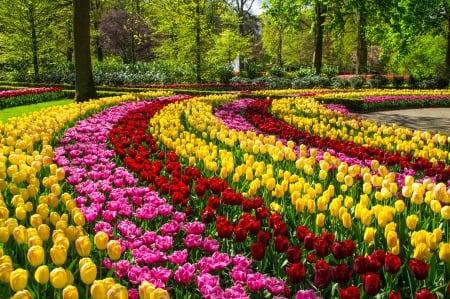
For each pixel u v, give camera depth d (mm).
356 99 20203
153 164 5402
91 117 10648
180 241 3803
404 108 21938
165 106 12523
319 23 37469
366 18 39750
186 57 35656
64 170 5219
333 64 66438
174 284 3166
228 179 5445
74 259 3107
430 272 3168
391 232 3232
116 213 4082
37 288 2809
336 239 3912
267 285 2857
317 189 4664
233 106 14680
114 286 2295
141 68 34656
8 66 36812
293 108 14984
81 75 17625
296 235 3623
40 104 18719
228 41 47438
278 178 5660
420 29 37125
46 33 34375
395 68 44844
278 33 65188
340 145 7898
